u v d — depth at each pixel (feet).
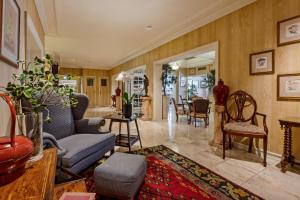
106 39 17.34
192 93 33.53
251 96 9.52
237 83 10.28
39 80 4.05
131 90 27.89
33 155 3.47
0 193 2.32
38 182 2.63
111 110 30.73
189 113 18.03
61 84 4.70
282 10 8.30
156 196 5.69
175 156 9.09
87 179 6.65
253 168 7.73
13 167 2.56
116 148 10.27
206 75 31.09
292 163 7.68
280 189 6.14
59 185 4.69
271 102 8.75
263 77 9.05
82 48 21.15
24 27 7.30
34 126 3.59
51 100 6.84
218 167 7.83
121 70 31.04
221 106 10.28
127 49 21.48
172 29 14.33
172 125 17.30
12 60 5.24
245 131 8.16
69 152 5.72
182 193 5.87
